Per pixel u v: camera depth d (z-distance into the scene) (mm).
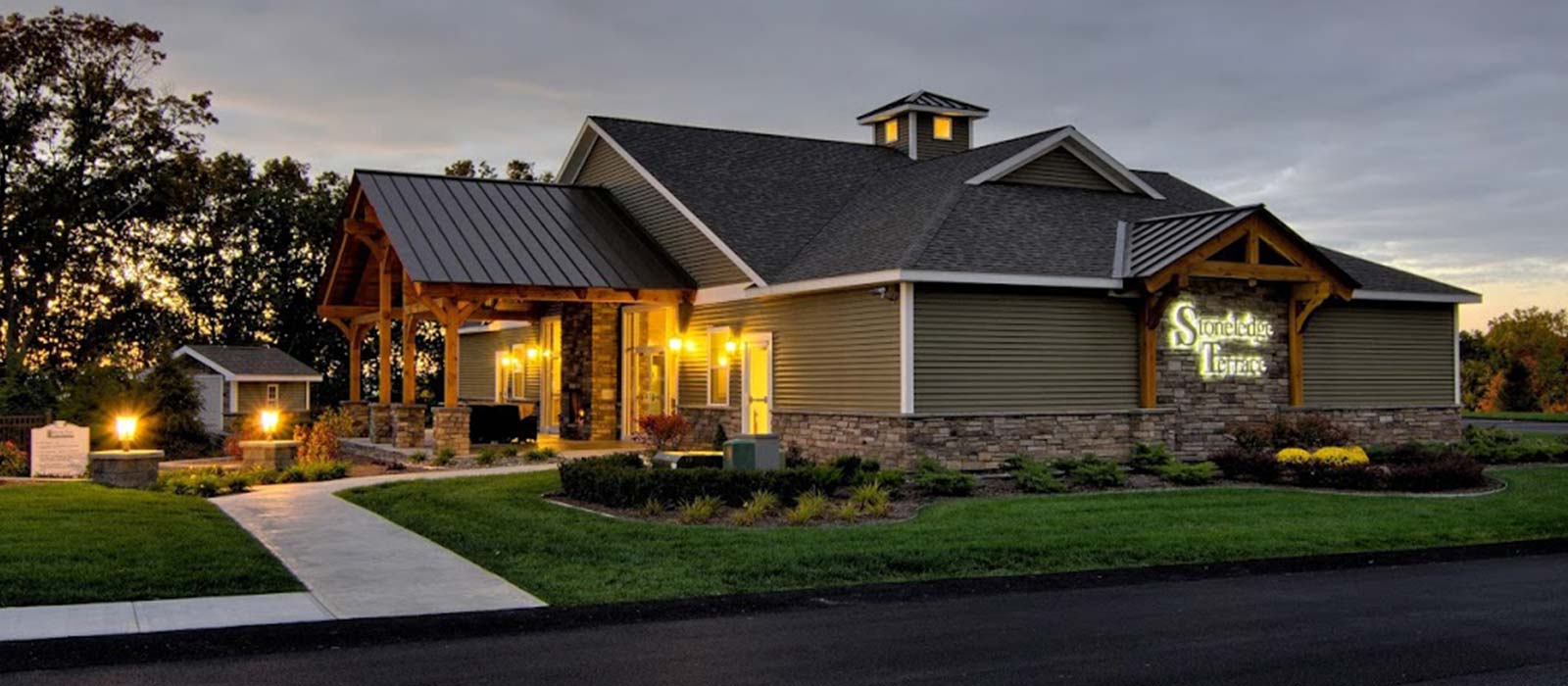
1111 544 13031
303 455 24250
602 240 25547
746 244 23078
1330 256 24344
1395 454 21219
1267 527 14398
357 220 26859
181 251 48344
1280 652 8398
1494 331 60125
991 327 19672
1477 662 8148
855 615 9617
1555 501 17172
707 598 10281
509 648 8430
